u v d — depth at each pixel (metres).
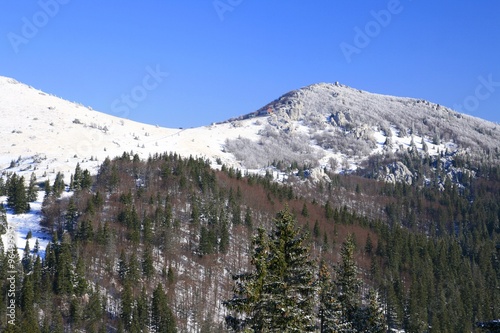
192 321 151.00
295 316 42.88
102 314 143.25
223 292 167.00
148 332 140.50
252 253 44.72
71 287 144.00
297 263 45.91
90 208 191.38
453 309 172.25
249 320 43.44
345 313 75.44
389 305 144.38
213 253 187.38
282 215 47.47
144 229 183.88
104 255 169.50
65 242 156.88
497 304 177.88
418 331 149.75
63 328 131.50
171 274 165.88
